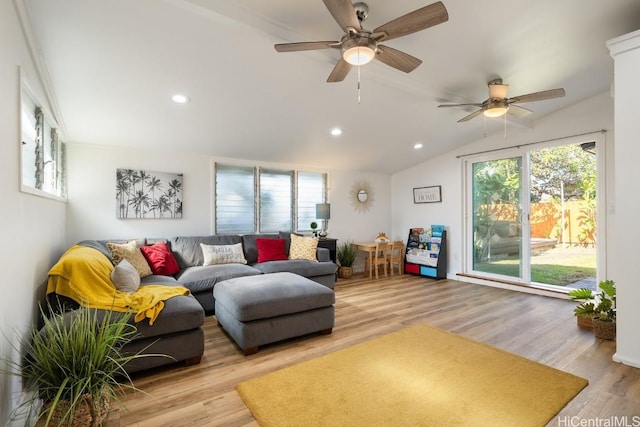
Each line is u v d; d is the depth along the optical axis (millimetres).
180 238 4051
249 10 2104
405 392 1916
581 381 2035
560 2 2189
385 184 6535
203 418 1687
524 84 3369
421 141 4910
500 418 1668
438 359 2354
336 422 1642
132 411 1740
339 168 5848
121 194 3893
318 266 4383
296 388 1963
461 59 2828
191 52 2432
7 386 1429
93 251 2730
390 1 2094
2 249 1402
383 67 2887
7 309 1467
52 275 2133
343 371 2176
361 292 4434
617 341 2322
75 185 3674
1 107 1439
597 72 3232
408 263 5828
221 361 2348
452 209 5434
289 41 2305
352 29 1832
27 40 1970
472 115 3307
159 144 4020
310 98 3326
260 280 3010
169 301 2307
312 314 2775
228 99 3164
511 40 2582
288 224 5328
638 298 2230
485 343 2656
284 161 5180
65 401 1463
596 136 3791
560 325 3090
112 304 2012
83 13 1976
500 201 4840
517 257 4637
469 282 5070
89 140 3699
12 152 1580
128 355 2025
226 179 4719
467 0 2111
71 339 1520
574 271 5879
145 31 2174
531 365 2256
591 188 6000
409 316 3379
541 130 4309
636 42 2223
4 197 1449
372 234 6332
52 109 2861
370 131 4336
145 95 2939
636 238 2242
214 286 3150
